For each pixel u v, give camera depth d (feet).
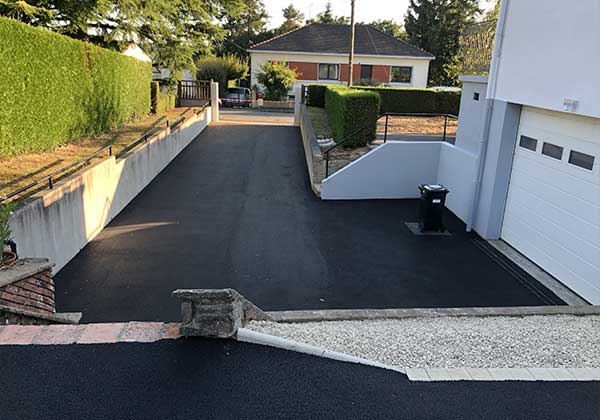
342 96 45.09
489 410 11.41
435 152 40.24
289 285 24.56
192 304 13.25
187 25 77.15
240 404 10.94
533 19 26.45
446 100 74.13
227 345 13.20
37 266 16.37
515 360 14.38
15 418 10.11
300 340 14.96
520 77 27.94
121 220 33.55
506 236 31.45
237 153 55.21
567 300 23.73
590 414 11.41
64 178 27.78
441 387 12.30
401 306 22.75
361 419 10.77
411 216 36.32
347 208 37.88
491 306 22.99
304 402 11.19
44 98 36.55
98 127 48.14
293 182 44.80
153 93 70.54
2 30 30.53
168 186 42.39
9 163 32.30
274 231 32.35
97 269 25.58
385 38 119.03
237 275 25.48
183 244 29.50
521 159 29.58
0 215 17.07
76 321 17.80
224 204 37.96
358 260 28.02
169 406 10.71
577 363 14.29
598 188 22.80
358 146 45.50
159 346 12.94
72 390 11.04
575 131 24.44
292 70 108.88
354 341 15.33
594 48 21.59
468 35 38.96
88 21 58.54
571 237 24.80
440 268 27.25
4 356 12.17
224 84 112.37
